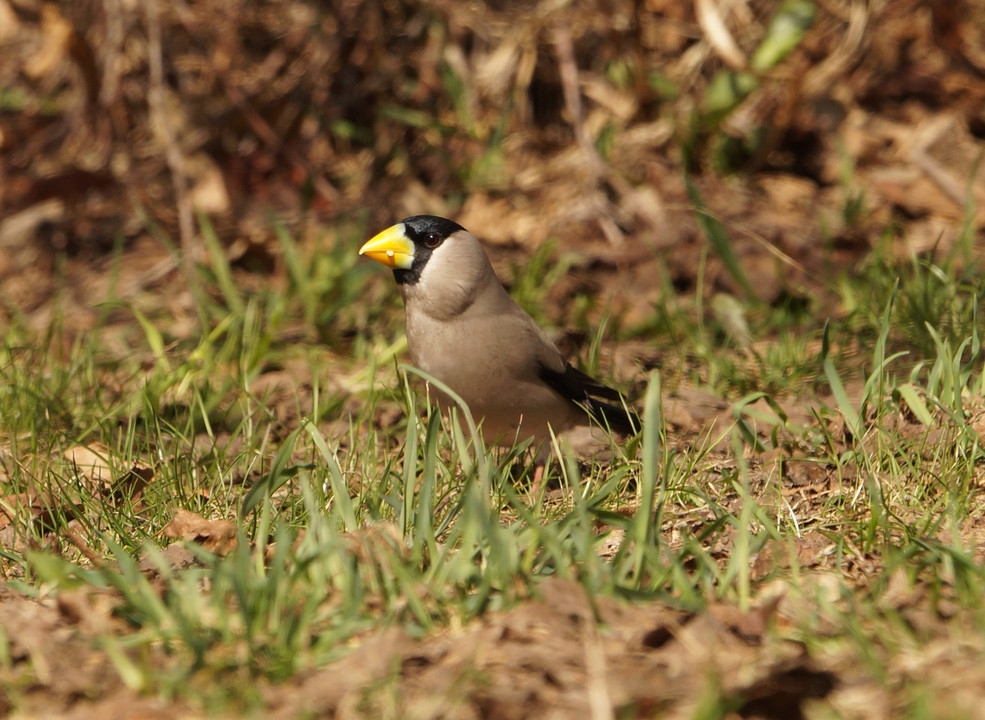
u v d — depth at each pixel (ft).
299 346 40.01
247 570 18.03
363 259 46.57
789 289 41.06
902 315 35.37
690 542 18.99
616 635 17.12
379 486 22.99
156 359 36.06
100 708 15.74
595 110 53.11
